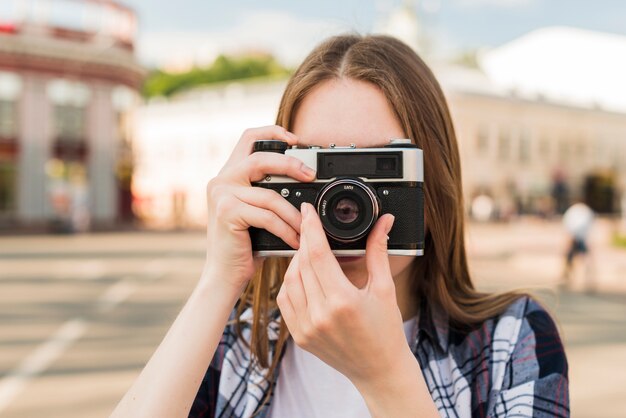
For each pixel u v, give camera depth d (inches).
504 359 52.4
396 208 49.7
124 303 422.6
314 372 53.7
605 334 328.2
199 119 1867.6
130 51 1433.3
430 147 54.9
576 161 1857.8
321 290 41.1
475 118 1665.8
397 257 51.4
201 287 49.1
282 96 55.6
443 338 54.4
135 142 1478.8
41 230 1266.0
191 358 46.6
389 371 41.1
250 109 1774.1
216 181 50.9
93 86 1358.3
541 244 934.4
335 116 51.8
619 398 218.5
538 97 1804.9
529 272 607.2
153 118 1961.1
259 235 49.1
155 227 1505.9
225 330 57.8
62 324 349.7
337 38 56.3
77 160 1352.1
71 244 1000.9
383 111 52.0
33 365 261.6
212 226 50.3
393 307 41.4
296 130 53.5
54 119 1321.4
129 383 237.0
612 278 577.0
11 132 1280.8
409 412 41.1
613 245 920.3
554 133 1818.4
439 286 55.4
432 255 56.6
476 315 54.9
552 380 50.7
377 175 49.7
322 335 41.1
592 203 1727.4
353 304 39.8
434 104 55.8
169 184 1931.6
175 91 2534.5
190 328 47.6
